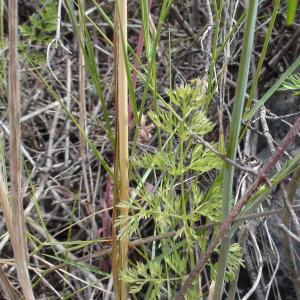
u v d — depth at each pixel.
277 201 0.34
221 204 0.26
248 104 0.25
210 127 0.25
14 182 0.25
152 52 0.26
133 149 0.26
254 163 0.31
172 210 0.26
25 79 0.48
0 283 0.32
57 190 0.44
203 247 0.27
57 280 0.40
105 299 0.36
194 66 0.46
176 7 0.51
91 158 0.45
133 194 0.30
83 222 0.43
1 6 0.30
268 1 0.47
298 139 0.41
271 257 0.36
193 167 0.26
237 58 0.43
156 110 0.26
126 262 0.28
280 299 0.34
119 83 0.25
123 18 0.24
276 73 0.45
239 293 0.37
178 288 0.36
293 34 0.44
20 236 0.26
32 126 0.49
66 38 0.54
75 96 0.51
